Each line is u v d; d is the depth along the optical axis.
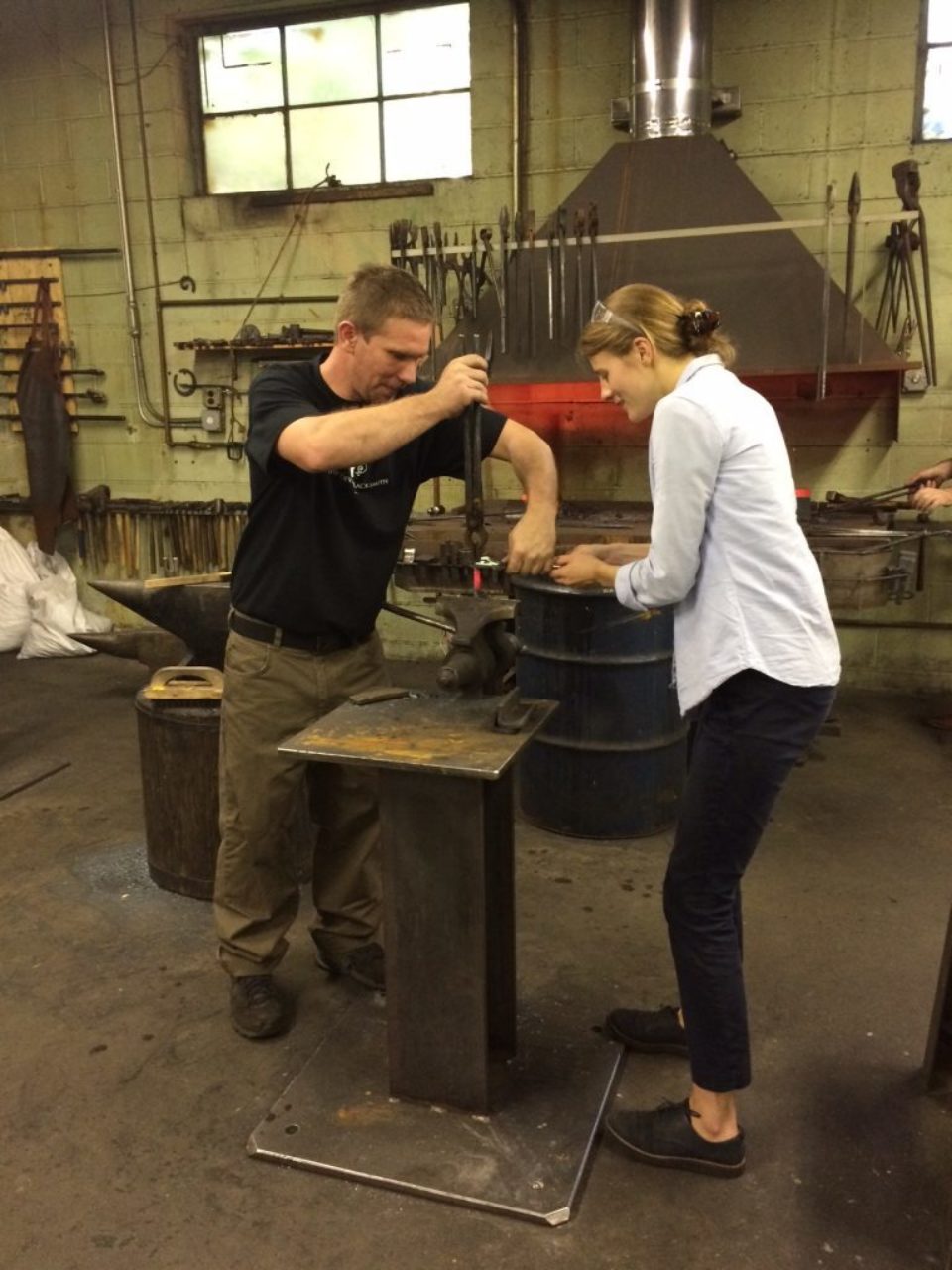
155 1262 1.45
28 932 2.35
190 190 4.55
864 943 2.26
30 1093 1.80
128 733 3.70
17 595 4.77
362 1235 1.49
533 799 2.87
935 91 3.71
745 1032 1.53
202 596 2.47
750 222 3.51
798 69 3.77
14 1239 1.49
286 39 4.35
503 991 1.83
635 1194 1.56
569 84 4.01
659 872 2.60
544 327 3.68
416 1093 1.72
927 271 3.61
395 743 1.54
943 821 2.89
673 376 1.54
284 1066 1.87
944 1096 1.76
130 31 4.42
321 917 2.11
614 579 1.58
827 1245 1.46
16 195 4.72
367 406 1.74
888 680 4.10
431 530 3.13
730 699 1.45
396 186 4.27
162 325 4.67
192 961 2.23
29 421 4.82
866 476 3.99
